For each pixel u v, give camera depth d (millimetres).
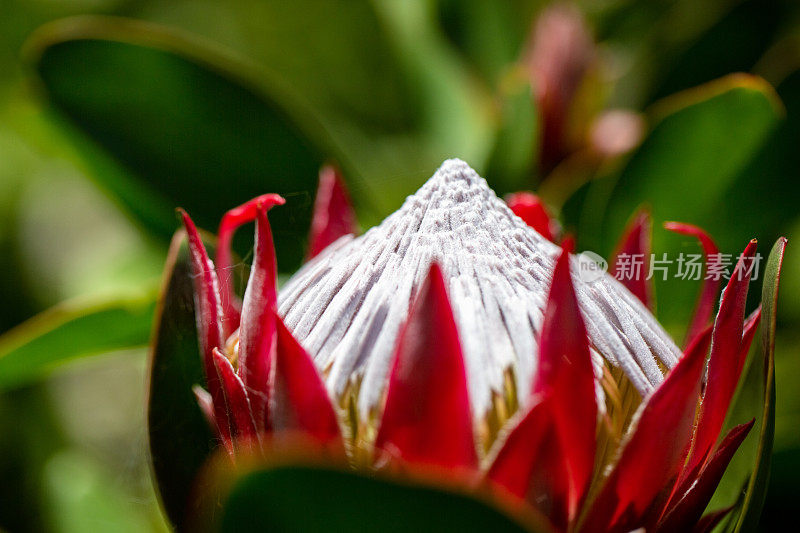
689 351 483
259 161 636
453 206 510
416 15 763
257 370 500
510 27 760
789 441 585
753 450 535
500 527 459
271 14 809
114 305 594
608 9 761
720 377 498
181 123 633
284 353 484
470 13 753
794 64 605
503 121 634
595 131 669
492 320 496
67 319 592
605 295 510
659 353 511
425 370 475
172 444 541
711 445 501
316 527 468
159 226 643
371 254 510
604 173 626
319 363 500
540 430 476
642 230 560
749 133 609
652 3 753
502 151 637
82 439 807
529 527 457
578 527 490
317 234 563
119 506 632
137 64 624
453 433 477
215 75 625
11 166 864
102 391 876
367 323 499
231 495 466
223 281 531
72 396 862
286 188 638
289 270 621
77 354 613
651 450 486
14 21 864
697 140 613
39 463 707
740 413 545
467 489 456
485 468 478
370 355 496
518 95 629
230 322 532
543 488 480
